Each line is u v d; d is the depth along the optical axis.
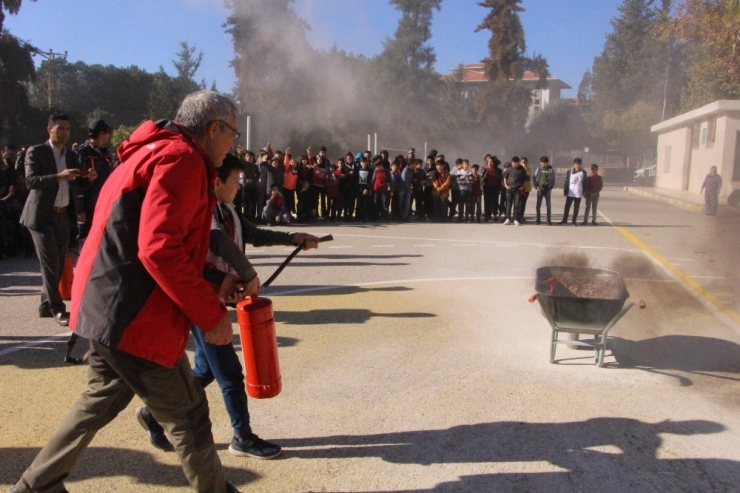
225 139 2.75
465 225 16.06
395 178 16.64
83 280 2.53
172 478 3.28
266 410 4.14
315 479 3.30
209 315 2.46
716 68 32.16
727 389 4.57
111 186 2.55
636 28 64.88
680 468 3.44
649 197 30.58
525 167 16.75
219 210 3.39
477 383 4.64
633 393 4.48
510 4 52.75
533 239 13.21
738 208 22.27
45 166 5.77
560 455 3.57
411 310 6.77
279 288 7.92
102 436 3.73
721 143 26.23
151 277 2.49
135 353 2.48
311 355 5.23
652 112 55.69
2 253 10.19
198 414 2.73
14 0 38.03
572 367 5.00
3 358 5.07
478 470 3.41
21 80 39.50
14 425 3.86
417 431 3.85
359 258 10.47
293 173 15.66
